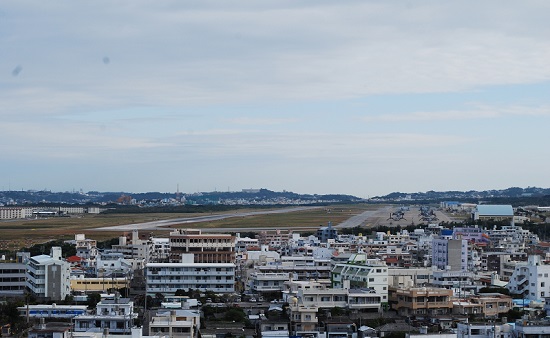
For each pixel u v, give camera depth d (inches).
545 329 7234.3
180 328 7682.1
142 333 7313.0
